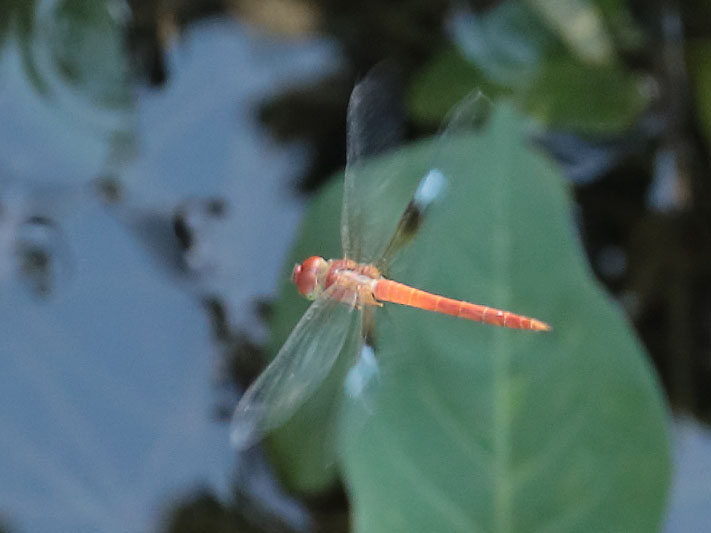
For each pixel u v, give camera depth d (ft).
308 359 5.20
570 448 5.18
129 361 5.34
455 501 5.17
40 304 5.35
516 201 5.20
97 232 5.38
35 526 5.30
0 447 5.31
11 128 5.38
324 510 5.30
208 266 5.37
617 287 5.39
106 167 5.39
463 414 5.18
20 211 5.37
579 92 5.40
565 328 5.19
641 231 5.40
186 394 5.34
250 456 5.31
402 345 5.20
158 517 5.30
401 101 5.40
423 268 5.20
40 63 5.39
